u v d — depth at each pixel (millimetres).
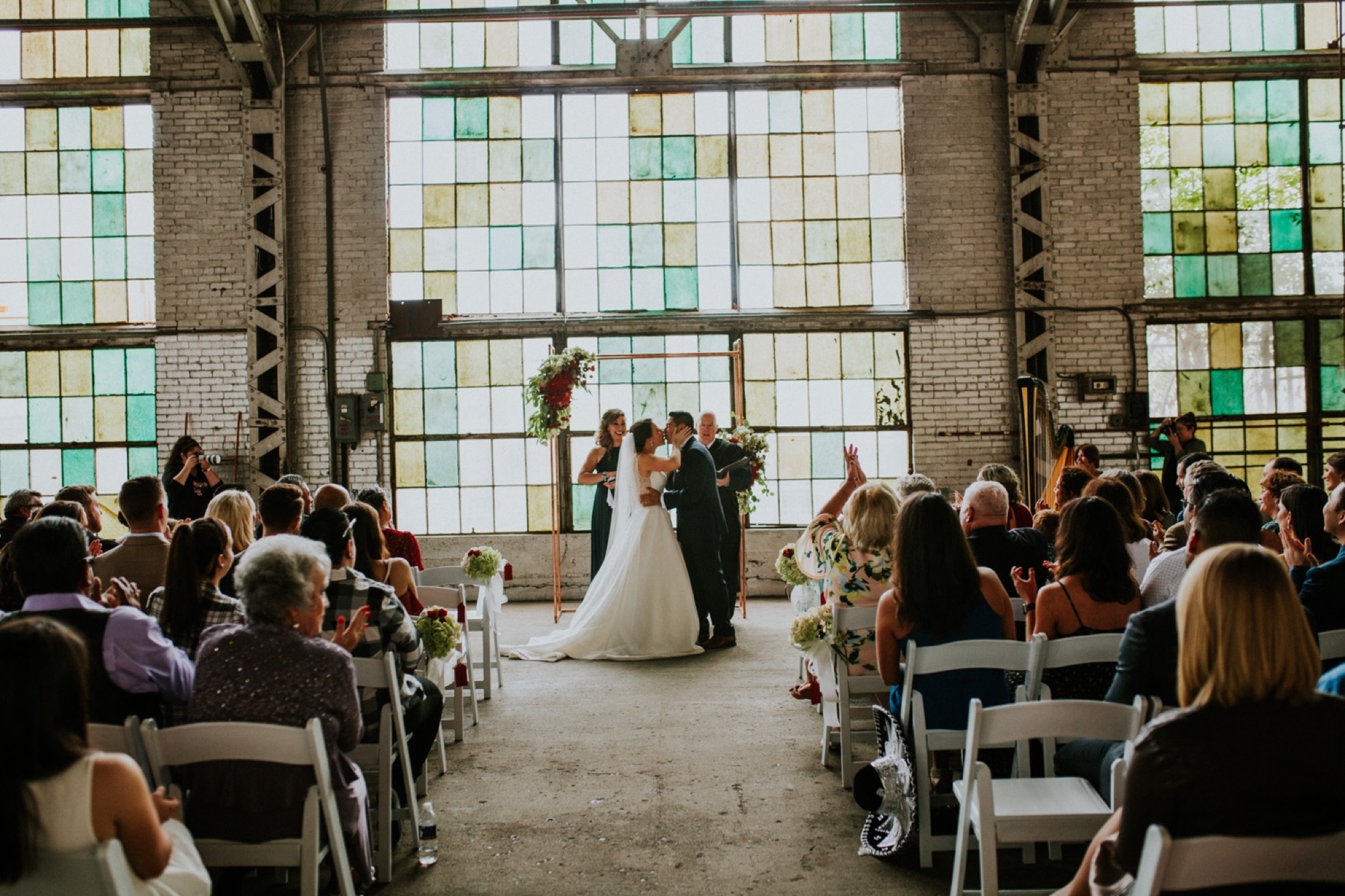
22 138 10164
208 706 2869
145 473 10141
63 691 2088
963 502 4703
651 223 10375
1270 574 1926
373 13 9758
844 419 10375
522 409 10367
